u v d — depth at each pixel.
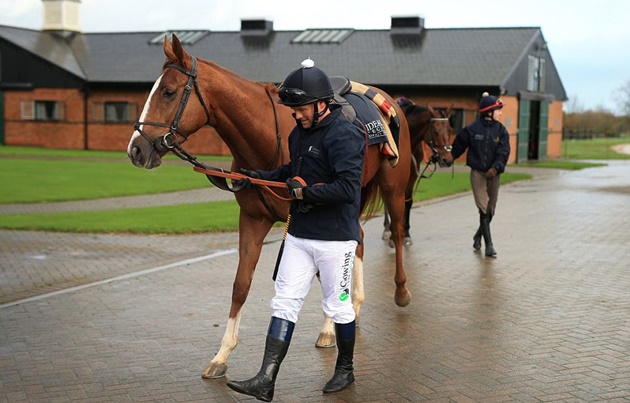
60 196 15.93
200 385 4.80
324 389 4.64
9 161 25.77
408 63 30.81
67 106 35.34
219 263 8.95
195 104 4.66
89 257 9.33
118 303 6.95
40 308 6.75
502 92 28.41
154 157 4.55
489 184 9.48
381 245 10.31
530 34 31.56
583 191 18.47
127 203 15.30
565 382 4.82
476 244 9.91
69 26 38.62
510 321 6.32
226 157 31.03
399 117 6.26
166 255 9.50
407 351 5.50
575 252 9.69
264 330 6.06
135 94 34.16
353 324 4.64
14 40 36.06
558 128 36.31
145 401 4.51
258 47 34.59
